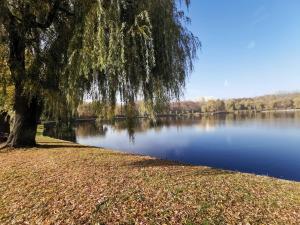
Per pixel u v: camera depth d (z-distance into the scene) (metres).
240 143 35.50
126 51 10.07
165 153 28.91
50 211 7.11
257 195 8.38
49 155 14.03
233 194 8.34
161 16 10.94
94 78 11.64
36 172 10.43
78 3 11.64
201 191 8.46
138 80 10.74
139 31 10.09
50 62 13.45
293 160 25.00
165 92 11.48
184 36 12.02
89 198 7.75
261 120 78.69
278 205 7.68
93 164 11.85
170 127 62.03
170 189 8.52
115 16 10.14
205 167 12.23
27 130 16.42
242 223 6.61
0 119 25.03
